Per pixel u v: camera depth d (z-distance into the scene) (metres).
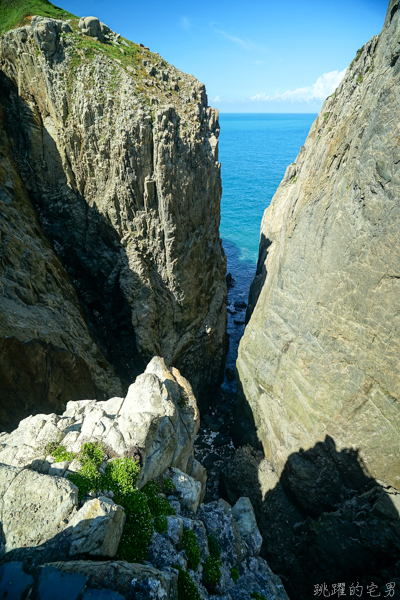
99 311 43.34
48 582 10.20
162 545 13.77
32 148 37.97
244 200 147.75
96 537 11.51
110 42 41.34
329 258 26.77
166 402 18.61
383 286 22.73
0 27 40.75
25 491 12.59
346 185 25.56
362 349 24.75
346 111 27.30
